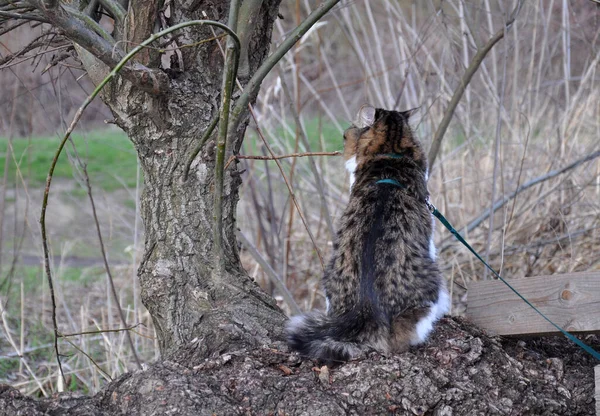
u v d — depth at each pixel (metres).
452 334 3.45
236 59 3.02
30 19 3.27
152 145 3.67
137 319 5.55
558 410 3.16
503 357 3.31
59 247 8.12
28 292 7.04
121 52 3.29
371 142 4.03
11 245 8.38
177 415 2.76
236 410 2.85
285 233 6.87
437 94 6.02
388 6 6.27
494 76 6.00
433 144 4.97
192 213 3.68
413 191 3.73
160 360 3.43
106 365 5.18
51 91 6.68
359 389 3.01
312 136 8.02
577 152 6.28
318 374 3.10
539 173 6.12
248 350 3.28
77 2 3.52
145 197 3.75
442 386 3.07
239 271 3.79
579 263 5.55
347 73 9.75
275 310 3.70
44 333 6.02
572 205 6.07
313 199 7.55
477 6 5.45
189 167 3.53
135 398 2.88
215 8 3.59
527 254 5.90
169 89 3.47
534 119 6.15
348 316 3.34
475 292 3.71
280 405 2.91
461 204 6.09
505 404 3.10
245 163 6.02
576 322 3.33
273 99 6.95
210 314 3.53
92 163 10.42
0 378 5.26
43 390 4.70
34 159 10.47
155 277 3.65
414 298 3.38
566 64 6.31
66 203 9.30
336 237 3.70
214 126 3.29
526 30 6.89
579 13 7.89
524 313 3.50
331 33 10.77
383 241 3.44
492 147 6.49
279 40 6.30
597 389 3.05
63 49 3.87
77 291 6.96
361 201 3.66
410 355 3.22
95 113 10.73
